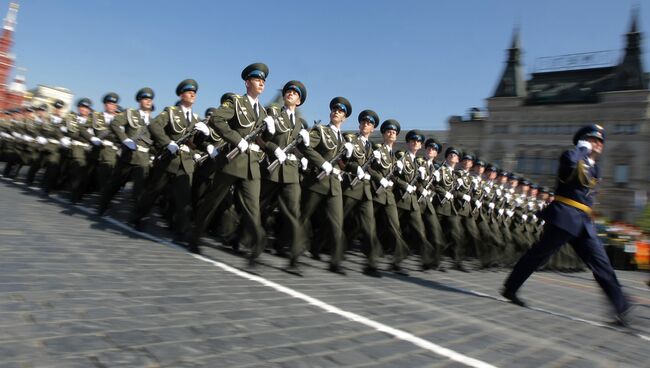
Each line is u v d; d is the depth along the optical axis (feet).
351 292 14.16
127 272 12.68
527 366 9.10
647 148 110.32
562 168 14.76
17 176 41.73
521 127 129.18
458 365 8.64
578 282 29.04
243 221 15.76
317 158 17.40
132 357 7.14
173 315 9.45
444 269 25.08
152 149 23.97
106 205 23.57
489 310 14.37
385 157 20.79
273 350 8.21
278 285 13.65
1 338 7.18
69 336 7.61
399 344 9.45
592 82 123.65
